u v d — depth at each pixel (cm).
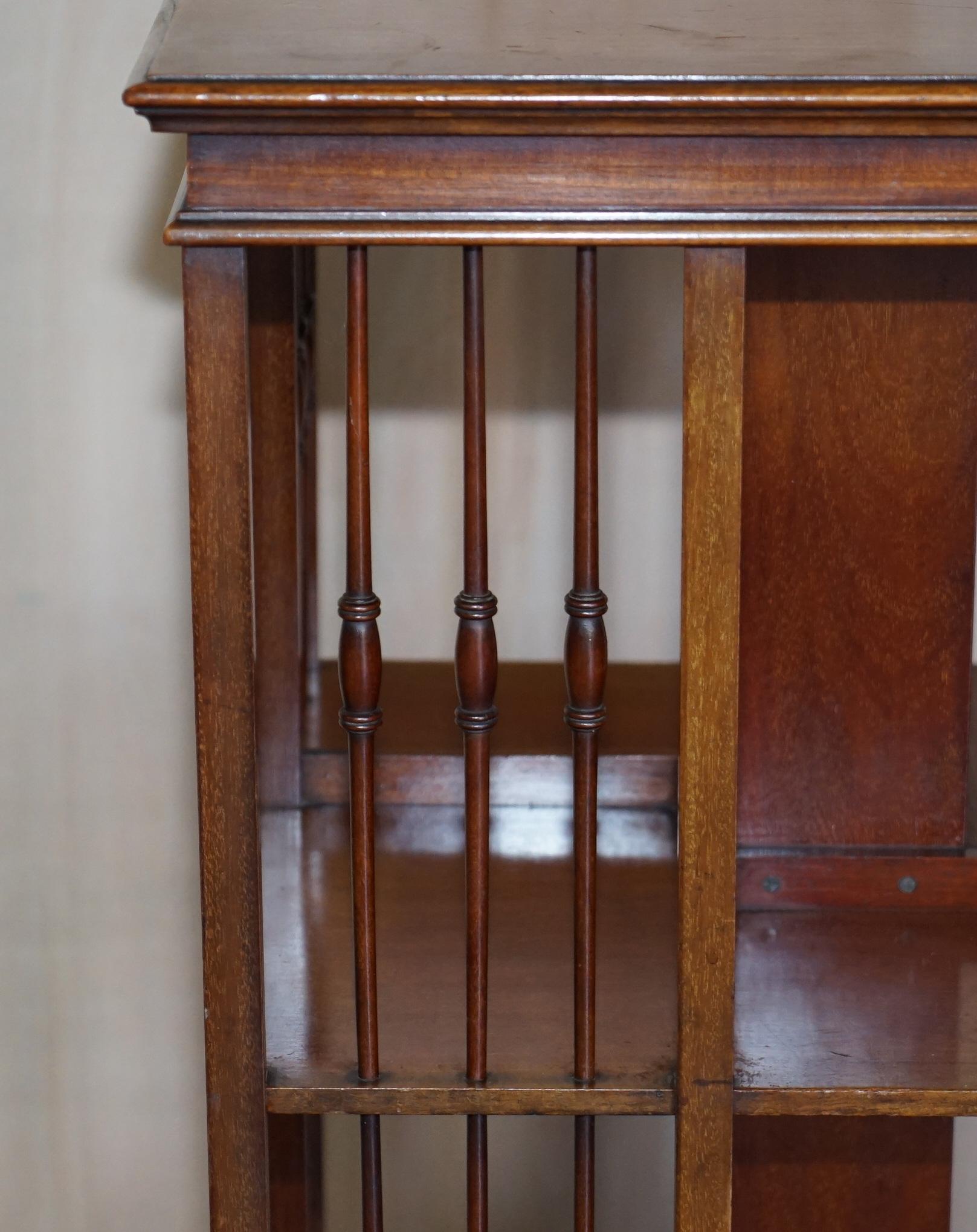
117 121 163
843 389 129
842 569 132
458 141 91
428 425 170
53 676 174
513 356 168
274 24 101
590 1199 113
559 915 130
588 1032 103
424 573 174
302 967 119
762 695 134
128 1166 185
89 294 166
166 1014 181
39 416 168
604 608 99
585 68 89
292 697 151
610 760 153
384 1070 105
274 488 146
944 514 131
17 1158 184
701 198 91
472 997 102
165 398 169
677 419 169
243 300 94
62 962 180
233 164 92
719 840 100
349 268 95
